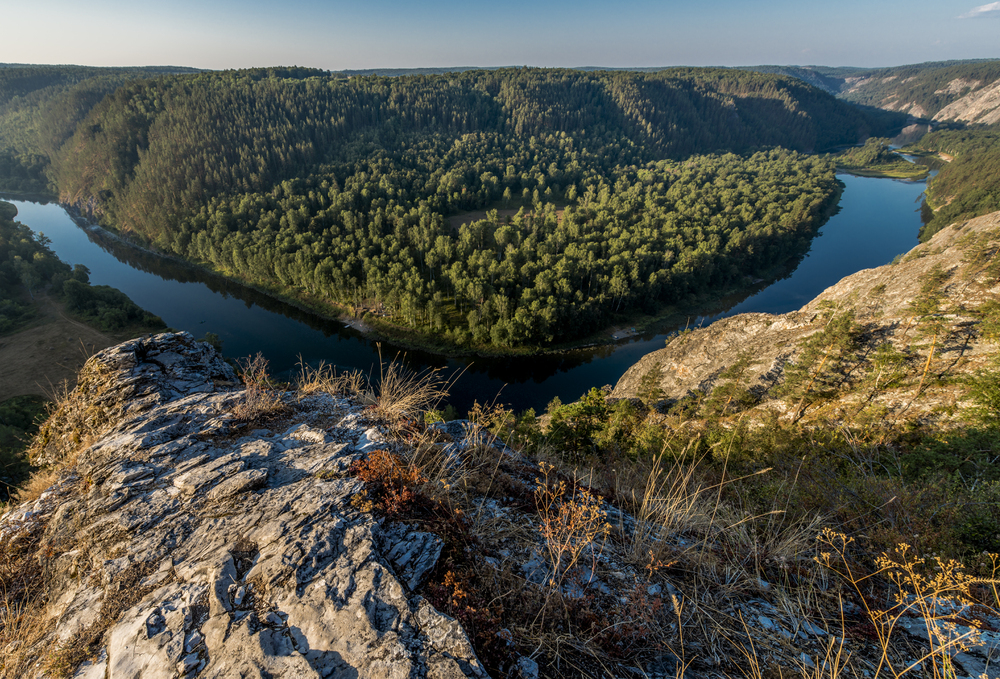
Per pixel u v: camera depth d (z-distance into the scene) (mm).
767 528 3809
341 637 2303
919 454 8234
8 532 3639
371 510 3119
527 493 3877
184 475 3785
